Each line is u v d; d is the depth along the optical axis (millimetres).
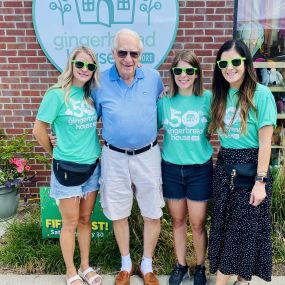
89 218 2867
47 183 4426
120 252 3033
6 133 4328
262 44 4215
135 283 2957
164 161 2707
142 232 3305
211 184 2686
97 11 3965
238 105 2387
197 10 3998
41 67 4148
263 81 4324
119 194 2736
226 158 2516
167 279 3010
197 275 2889
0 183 3863
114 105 2557
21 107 4258
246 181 2463
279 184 3467
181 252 2936
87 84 2582
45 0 3939
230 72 2340
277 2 4098
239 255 2559
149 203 2750
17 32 4055
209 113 2557
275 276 3027
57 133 2566
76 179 2582
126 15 3973
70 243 2775
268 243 2547
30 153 4215
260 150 2381
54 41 4051
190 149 2602
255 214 2469
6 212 3951
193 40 4078
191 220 2779
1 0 3967
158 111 2676
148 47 4055
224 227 2596
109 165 2672
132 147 2605
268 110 2344
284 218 3430
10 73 4164
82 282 2873
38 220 3625
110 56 4086
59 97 2477
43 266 3143
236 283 2852
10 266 3186
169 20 3975
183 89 2553
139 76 2582
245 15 4117
